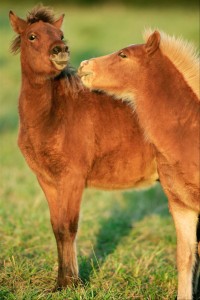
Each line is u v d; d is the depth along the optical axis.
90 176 10.45
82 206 14.78
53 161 9.98
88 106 10.24
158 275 10.59
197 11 55.03
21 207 14.75
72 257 10.16
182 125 8.82
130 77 9.25
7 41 40.09
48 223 13.60
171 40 9.20
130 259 11.51
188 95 8.91
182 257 9.22
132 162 10.45
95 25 44.72
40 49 9.46
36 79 9.64
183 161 8.77
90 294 9.77
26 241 12.53
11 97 27.72
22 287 10.16
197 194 8.82
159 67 9.07
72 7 59.62
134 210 14.90
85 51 35.12
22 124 10.07
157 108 9.01
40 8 10.02
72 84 10.20
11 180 16.83
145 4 62.22
